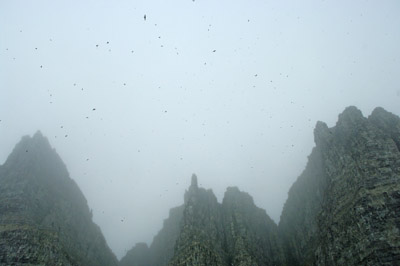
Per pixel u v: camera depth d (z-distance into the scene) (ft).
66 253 252.01
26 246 225.76
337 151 264.31
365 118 269.64
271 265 283.59
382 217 186.60
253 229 318.45
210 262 243.19
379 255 172.55
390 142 230.68
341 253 198.59
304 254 272.51
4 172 305.12
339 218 214.69
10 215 254.27
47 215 288.51
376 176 210.79
